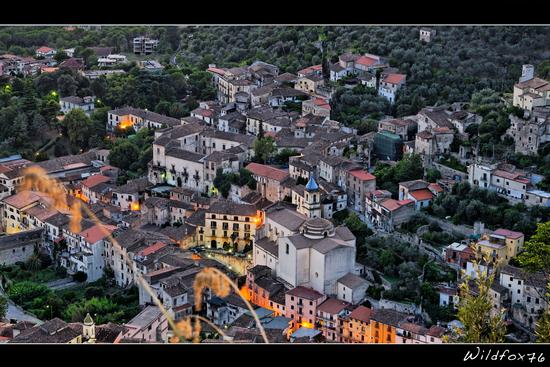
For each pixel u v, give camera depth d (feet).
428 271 595.06
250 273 613.52
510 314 548.72
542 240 457.27
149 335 535.60
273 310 591.78
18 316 587.68
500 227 633.20
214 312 581.12
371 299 588.91
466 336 268.21
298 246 593.83
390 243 636.48
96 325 540.11
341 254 593.42
